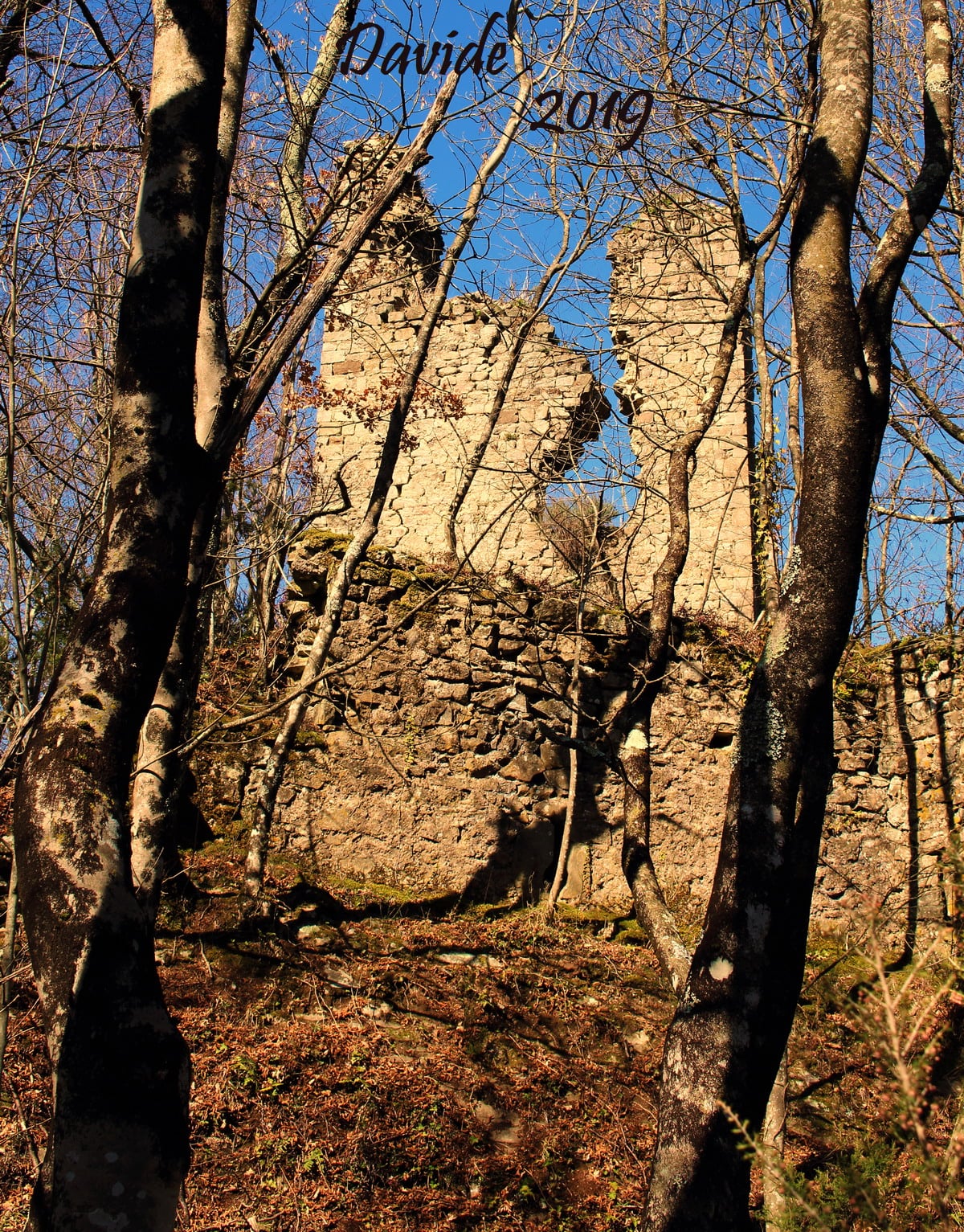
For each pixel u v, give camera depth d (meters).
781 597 3.53
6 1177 4.80
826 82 3.99
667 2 6.52
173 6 3.17
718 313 12.79
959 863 3.12
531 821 8.33
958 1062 2.75
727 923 3.19
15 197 5.54
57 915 2.28
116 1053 2.18
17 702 5.20
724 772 8.71
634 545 12.84
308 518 9.51
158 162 3.01
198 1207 5.08
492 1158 5.87
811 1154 6.32
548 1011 7.00
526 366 13.56
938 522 7.17
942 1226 2.77
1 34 5.59
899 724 9.07
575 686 8.47
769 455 7.22
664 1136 3.02
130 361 2.82
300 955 6.70
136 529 2.69
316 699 6.93
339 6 6.14
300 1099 5.75
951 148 4.09
